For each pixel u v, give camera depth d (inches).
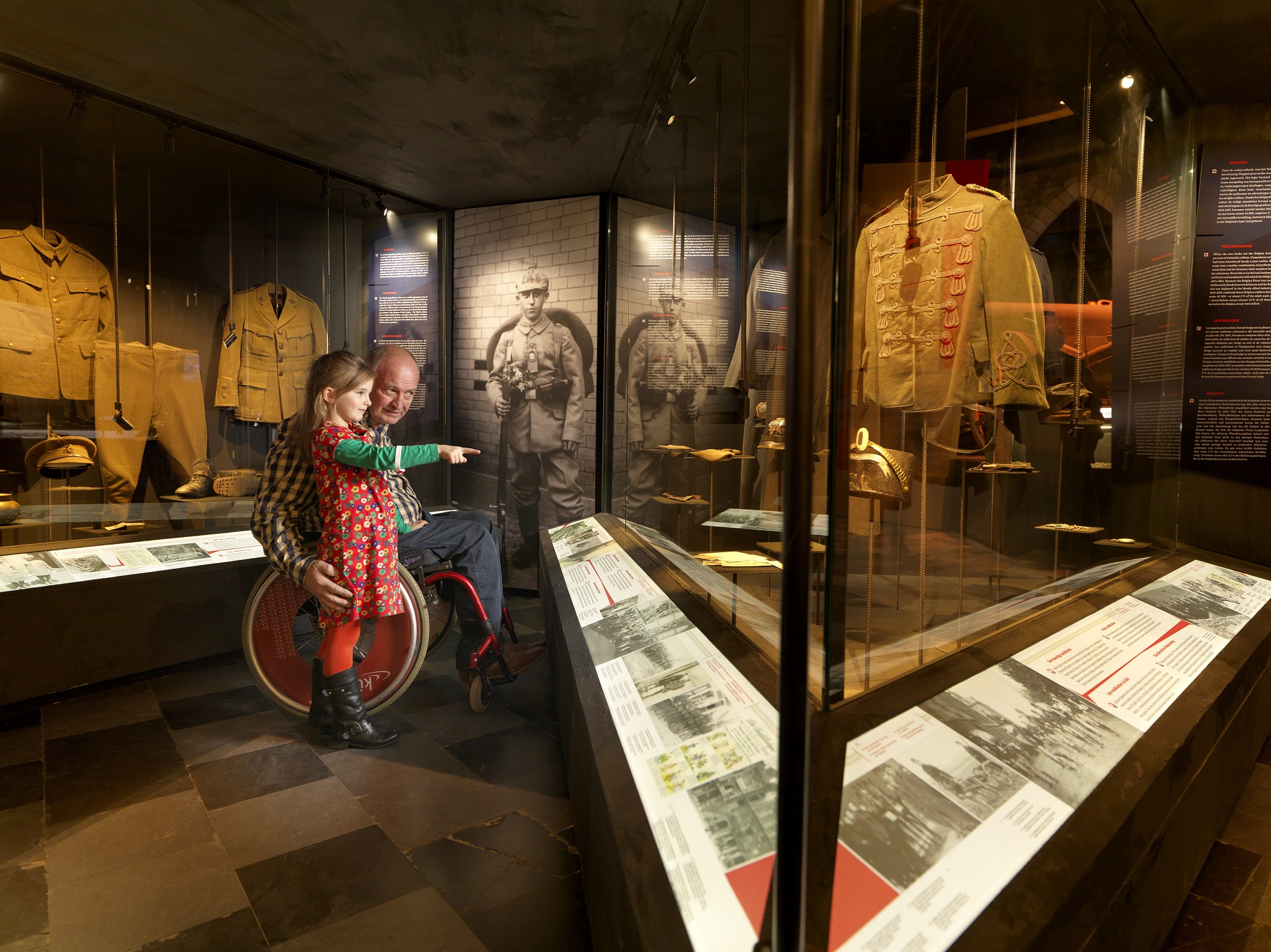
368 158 137.1
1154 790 44.0
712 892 33.2
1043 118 112.8
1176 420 118.3
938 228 73.0
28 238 125.6
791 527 26.7
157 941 55.4
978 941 30.1
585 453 156.5
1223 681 63.6
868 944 29.3
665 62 98.8
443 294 171.8
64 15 88.4
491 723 99.2
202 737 93.0
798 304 26.3
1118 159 105.0
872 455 59.2
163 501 140.9
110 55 98.7
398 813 75.0
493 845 69.2
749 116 87.5
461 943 55.4
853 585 56.9
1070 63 99.8
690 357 106.7
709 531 92.0
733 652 57.0
